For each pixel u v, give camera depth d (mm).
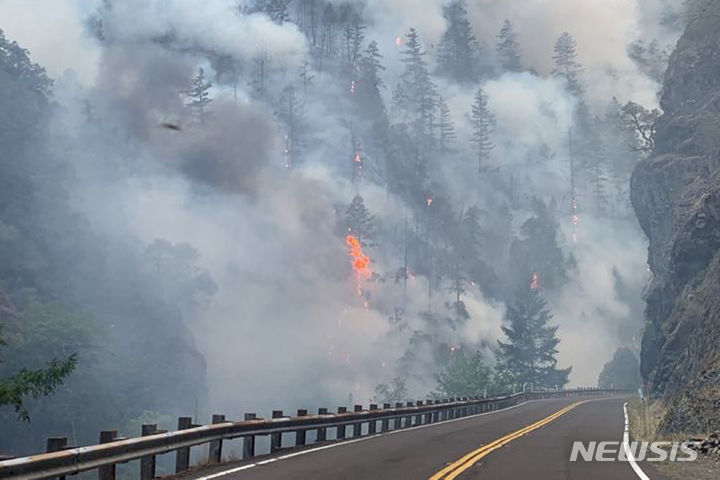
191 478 15250
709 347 39531
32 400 86938
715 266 50375
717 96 71125
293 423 22781
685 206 63156
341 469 17125
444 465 18281
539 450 23109
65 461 11492
